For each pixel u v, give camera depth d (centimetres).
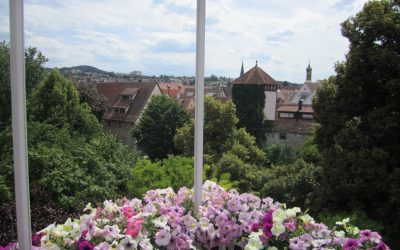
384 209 952
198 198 296
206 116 2634
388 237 934
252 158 2595
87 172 1135
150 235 263
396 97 994
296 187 1456
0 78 2239
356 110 1064
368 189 959
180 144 2797
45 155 1111
